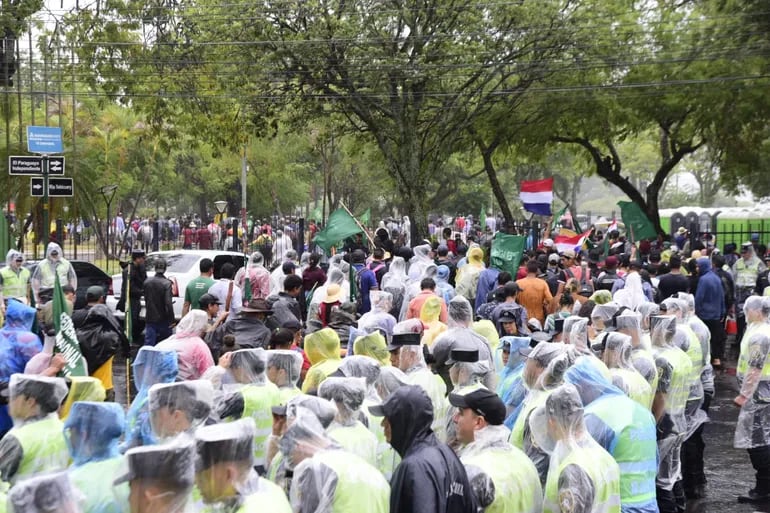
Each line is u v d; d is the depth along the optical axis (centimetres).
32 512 336
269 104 2750
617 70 3069
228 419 604
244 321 983
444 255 1797
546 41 2752
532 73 2911
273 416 545
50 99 3500
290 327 1045
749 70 2897
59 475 345
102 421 427
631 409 580
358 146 3294
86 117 3881
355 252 1648
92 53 2677
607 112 3123
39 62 2784
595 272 1945
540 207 2628
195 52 2670
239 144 2891
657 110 3084
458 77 2786
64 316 745
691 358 893
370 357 724
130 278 1684
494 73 2783
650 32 2897
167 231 3944
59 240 2859
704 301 1698
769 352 928
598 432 569
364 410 618
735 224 3809
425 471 445
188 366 788
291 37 2588
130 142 4525
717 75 2933
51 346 759
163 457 358
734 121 3025
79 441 426
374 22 2622
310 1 2550
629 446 568
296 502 439
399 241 3278
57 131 1792
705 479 993
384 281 1462
